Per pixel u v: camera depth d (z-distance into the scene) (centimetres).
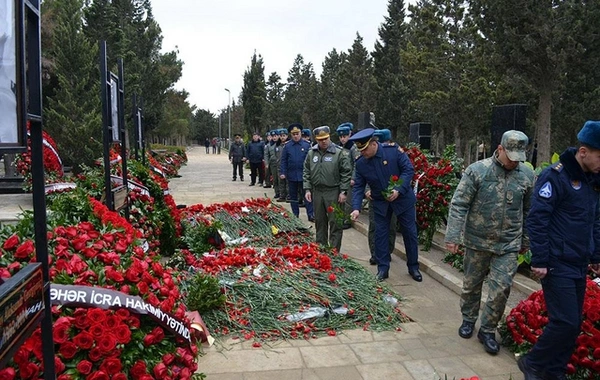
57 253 299
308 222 1018
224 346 422
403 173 596
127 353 274
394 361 398
